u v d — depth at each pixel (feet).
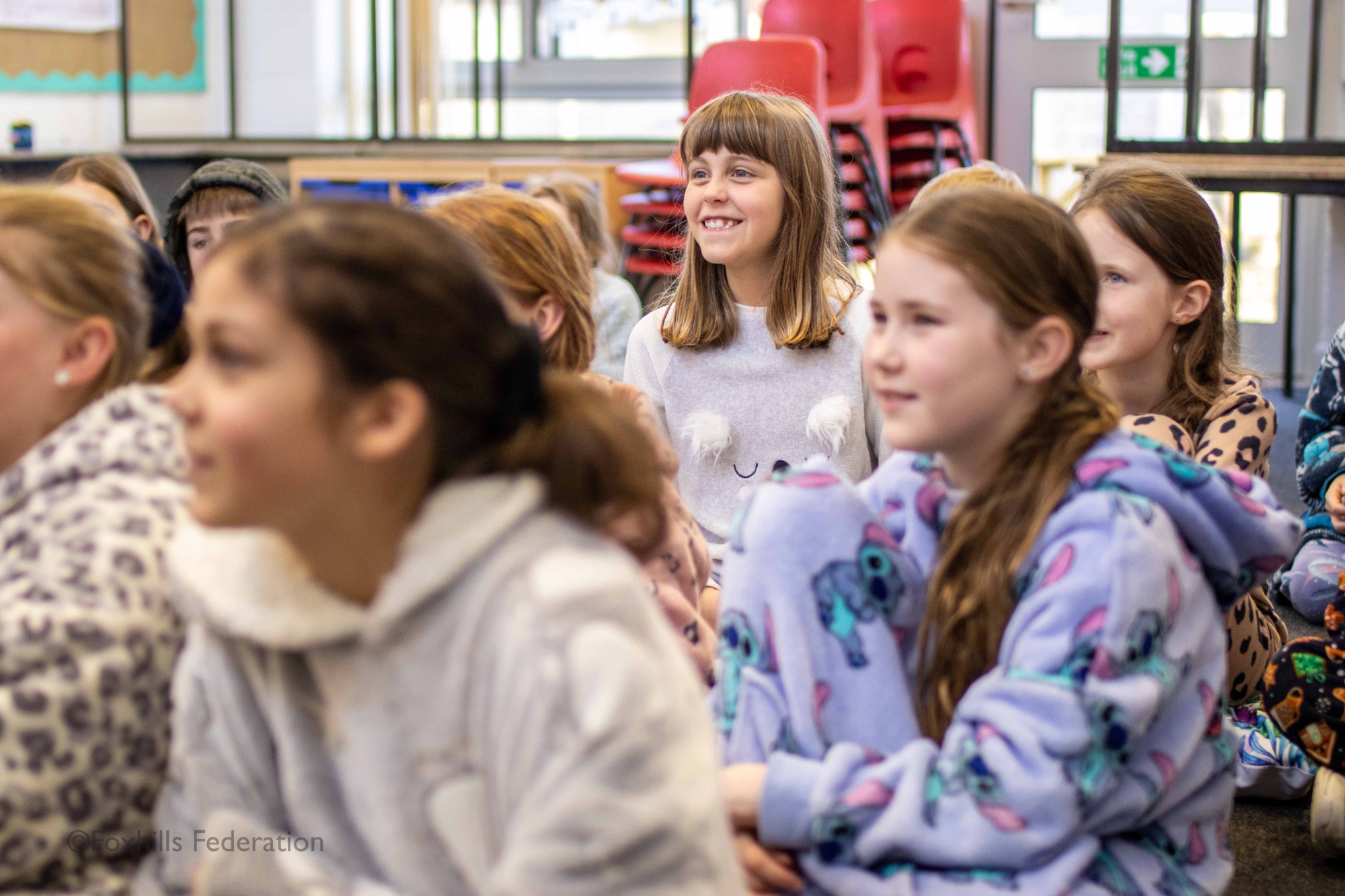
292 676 2.55
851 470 5.82
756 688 3.24
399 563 2.29
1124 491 3.12
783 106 5.85
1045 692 2.93
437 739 2.35
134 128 15.64
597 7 16.14
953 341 3.08
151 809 3.05
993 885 2.92
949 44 13.83
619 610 2.27
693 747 2.31
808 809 3.03
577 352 4.72
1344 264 14.06
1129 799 3.06
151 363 3.86
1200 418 5.34
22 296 3.23
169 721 3.05
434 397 2.23
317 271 2.16
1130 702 2.92
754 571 3.27
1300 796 5.49
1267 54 14.21
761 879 3.10
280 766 2.63
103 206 4.17
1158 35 14.58
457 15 16.31
